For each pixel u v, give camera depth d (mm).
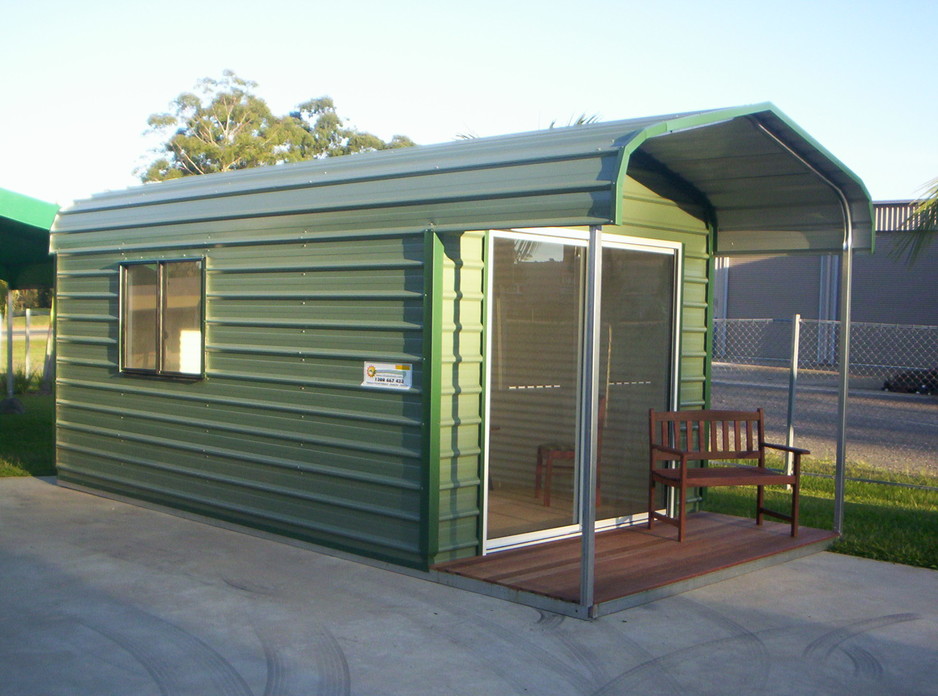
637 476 6996
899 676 4352
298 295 6449
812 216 6754
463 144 5828
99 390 8117
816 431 13953
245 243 6805
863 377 23656
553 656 4492
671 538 6523
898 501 8703
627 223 6547
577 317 6484
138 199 7699
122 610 5102
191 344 7258
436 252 5582
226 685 4105
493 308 5988
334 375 6230
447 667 4340
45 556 6188
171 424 7438
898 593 5676
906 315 25938
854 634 4914
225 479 6988
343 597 5363
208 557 6215
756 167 6148
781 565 6254
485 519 5930
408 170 5754
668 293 7090
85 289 8242
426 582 5664
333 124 34688
